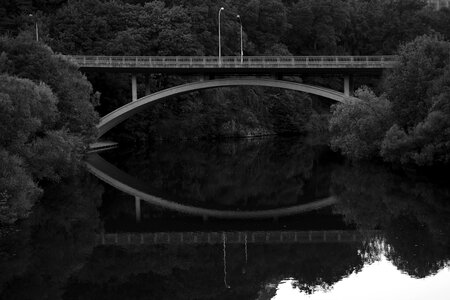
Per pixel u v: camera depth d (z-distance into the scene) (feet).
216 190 135.64
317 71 184.75
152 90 245.45
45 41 215.51
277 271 73.10
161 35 233.55
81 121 142.20
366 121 154.71
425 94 140.46
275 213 108.47
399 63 148.66
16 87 105.40
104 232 93.04
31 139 117.91
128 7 244.63
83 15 236.02
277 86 188.65
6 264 73.67
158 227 98.12
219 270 73.77
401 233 85.20
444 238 81.41
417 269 70.38
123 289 65.82
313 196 123.34
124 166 176.96
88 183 138.62
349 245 82.23
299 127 316.60
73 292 64.54
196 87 193.47
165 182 147.74
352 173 150.20
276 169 169.27
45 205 109.19
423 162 132.46
